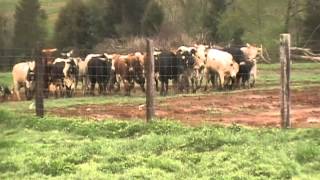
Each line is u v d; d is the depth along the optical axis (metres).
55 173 10.63
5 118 16.25
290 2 57.06
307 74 36.50
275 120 16.33
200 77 30.70
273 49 53.62
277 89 26.94
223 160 11.05
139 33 61.12
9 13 62.38
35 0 58.78
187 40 55.03
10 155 12.00
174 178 10.07
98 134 14.29
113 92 30.31
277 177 10.00
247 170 10.34
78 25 60.28
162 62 28.27
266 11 58.31
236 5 59.88
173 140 12.73
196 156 11.36
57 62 29.06
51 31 62.84
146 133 13.95
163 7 63.03
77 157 11.56
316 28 56.31
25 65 28.09
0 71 39.41
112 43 56.97
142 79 29.36
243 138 12.67
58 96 28.97
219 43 59.88
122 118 17.22
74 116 17.64
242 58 30.81
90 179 10.09
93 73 29.72
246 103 21.00
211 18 61.47
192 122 15.73
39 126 15.34
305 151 11.23
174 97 23.91
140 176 10.19
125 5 61.00
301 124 15.26
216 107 19.91
